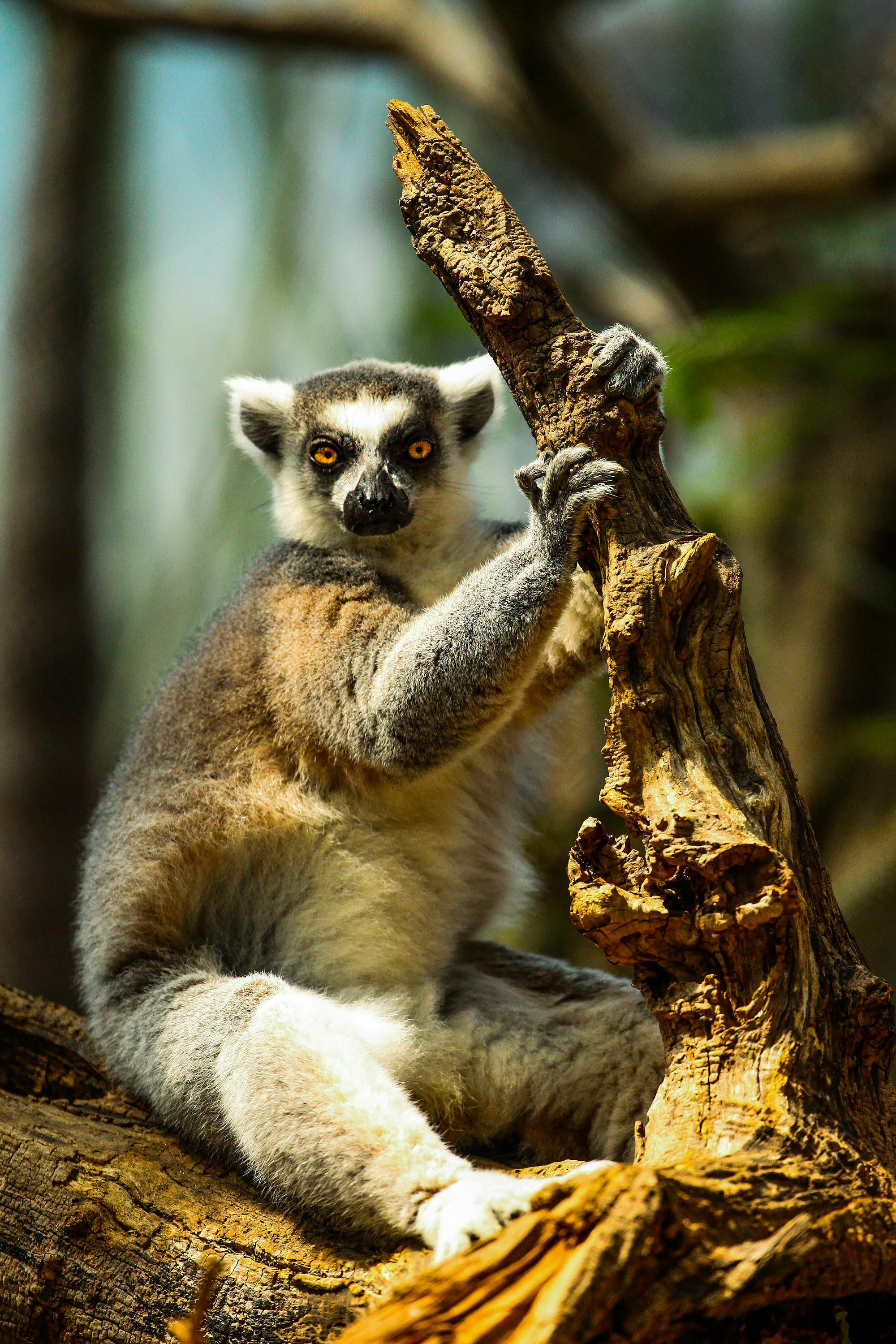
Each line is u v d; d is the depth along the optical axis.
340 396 12.26
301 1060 7.97
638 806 7.13
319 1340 7.07
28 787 23.08
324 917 10.01
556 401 7.95
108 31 22.06
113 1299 7.63
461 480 12.33
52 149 24.31
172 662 11.73
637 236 19.33
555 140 18.72
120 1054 9.62
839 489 19.02
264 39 21.11
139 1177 8.23
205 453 26.09
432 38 20.03
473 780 10.70
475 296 7.93
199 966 9.96
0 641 23.58
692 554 7.25
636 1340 5.60
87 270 24.52
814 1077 6.62
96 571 24.89
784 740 19.50
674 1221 5.75
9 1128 8.55
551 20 17.84
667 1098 6.84
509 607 8.80
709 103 26.42
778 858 6.66
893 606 19.14
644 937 6.96
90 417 24.73
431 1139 7.62
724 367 16.64
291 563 11.33
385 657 9.82
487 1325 5.55
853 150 17.95
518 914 11.66
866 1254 6.08
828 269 21.16
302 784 10.21
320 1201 7.62
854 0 25.27
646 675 7.24
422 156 8.05
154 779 10.59
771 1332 6.05
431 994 9.76
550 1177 7.81
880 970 16.56
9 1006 10.35
